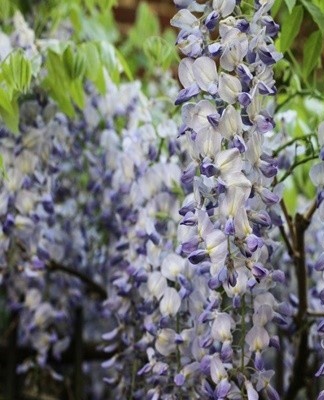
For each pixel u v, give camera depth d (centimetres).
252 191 77
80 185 120
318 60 96
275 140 96
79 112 113
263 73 77
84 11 132
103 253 121
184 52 78
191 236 79
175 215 96
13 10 120
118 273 100
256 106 76
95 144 114
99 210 120
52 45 105
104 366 100
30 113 105
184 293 87
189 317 91
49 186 106
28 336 121
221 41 77
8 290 122
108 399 142
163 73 129
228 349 79
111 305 99
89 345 134
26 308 122
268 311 81
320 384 130
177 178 96
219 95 76
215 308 82
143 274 93
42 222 109
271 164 76
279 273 81
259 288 82
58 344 122
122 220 101
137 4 196
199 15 110
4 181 103
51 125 106
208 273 81
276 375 126
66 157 114
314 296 107
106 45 104
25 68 95
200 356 86
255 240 73
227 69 76
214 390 83
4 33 115
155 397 89
